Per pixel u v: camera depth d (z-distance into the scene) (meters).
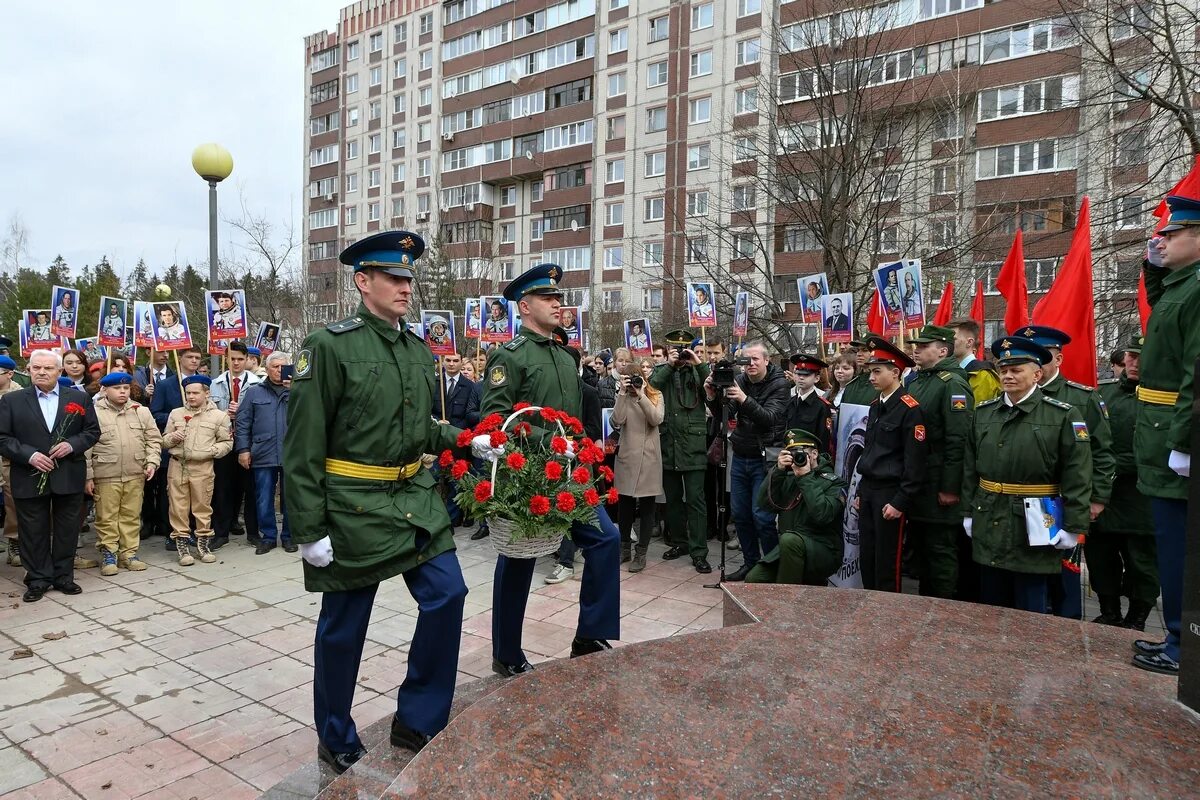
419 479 3.00
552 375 3.91
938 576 4.79
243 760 3.18
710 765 2.08
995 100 18.12
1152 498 3.03
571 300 35.28
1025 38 17.66
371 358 2.84
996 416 4.13
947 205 14.06
